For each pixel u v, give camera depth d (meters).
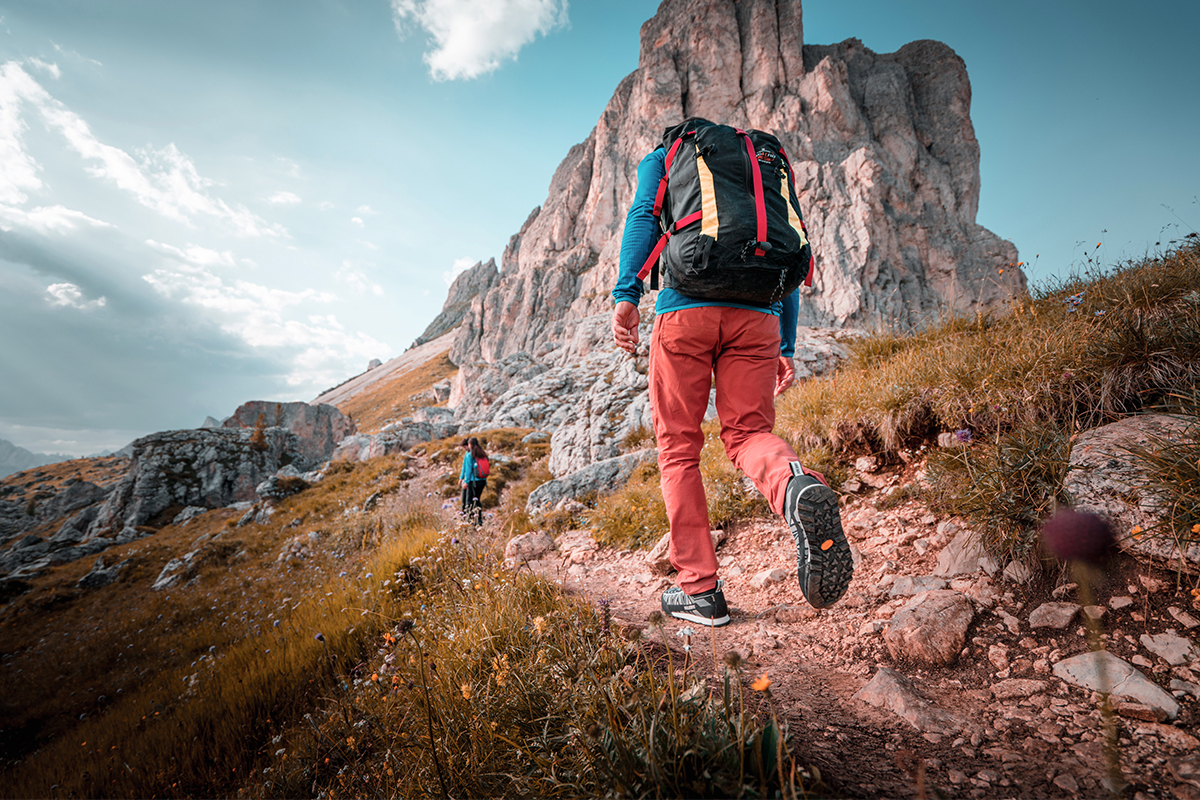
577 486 8.06
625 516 4.79
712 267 1.58
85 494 45.84
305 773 2.41
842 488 3.41
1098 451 1.96
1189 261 3.03
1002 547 1.97
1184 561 1.49
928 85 66.75
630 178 76.38
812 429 4.10
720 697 1.40
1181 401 2.09
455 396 58.16
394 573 4.75
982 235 51.41
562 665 1.69
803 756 1.19
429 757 1.62
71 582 19.73
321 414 55.47
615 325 1.94
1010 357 2.92
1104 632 1.52
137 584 16.86
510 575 2.91
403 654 2.70
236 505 27.89
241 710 3.70
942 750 1.24
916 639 1.70
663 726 1.15
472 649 2.13
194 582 14.44
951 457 2.60
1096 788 1.05
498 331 86.19
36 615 16.16
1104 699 0.67
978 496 2.13
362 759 2.12
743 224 1.56
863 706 1.47
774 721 1.07
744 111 63.53
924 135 64.25
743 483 4.00
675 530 2.02
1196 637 1.38
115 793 3.61
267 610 8.88
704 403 1.88
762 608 2.40
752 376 1.76
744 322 1.73
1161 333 2.41
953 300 4.79
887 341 4.89
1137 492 1.71
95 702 8.59
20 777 5.27
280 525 17.42
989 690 1.47
